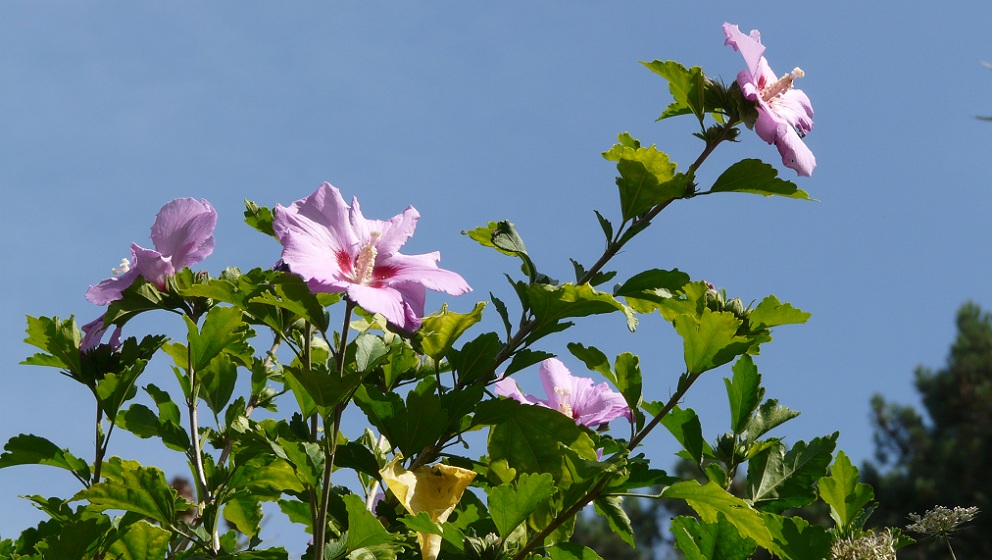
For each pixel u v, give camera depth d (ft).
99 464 5.28
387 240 5.10
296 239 4.99
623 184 5.28
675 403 5.19
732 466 5.30
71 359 5.31
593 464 5.05
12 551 5.23
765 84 5.40
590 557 5.03
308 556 5.00
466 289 5.04
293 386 5.06
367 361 5.09
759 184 5.31
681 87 5.35
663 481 5.12
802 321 5.33
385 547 4.98
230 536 5.37
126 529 5.16
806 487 5.27
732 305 5.33
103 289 5.26
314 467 5.01
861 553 5.08
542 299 5.14
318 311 5.00
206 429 5.54
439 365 5.24
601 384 5.55
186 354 5.51
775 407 5.35
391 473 5.04
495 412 5.08
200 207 5.31
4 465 5.28
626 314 5.11
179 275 5.25
